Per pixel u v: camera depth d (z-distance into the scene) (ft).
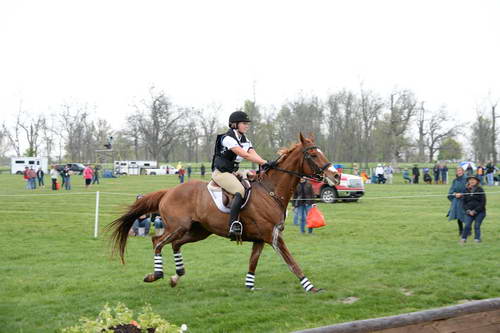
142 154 343.26
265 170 24.22
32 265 30.60
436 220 53.21
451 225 49.01
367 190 102.99
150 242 40.60
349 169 181.68
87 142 285.64
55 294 23.21
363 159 206.49
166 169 220.84
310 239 41.57
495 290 23.00
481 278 25.52
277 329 17.81
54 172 106.32
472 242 38.75
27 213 61.16
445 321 10.74
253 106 197.06
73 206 70.23
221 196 23.57
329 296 22.39
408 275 26.32
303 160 23.43
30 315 19.79
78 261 32.12
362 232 45.39
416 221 52.60
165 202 25.44
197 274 27.84
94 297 22.53
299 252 34.88
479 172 120.37
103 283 25.52
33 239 41.57
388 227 48.37
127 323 12.23
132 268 29.73
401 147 228.84
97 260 32.45
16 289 24.16
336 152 209.46
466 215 38.29
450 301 21.36
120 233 26.71
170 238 24.86
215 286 24.76
